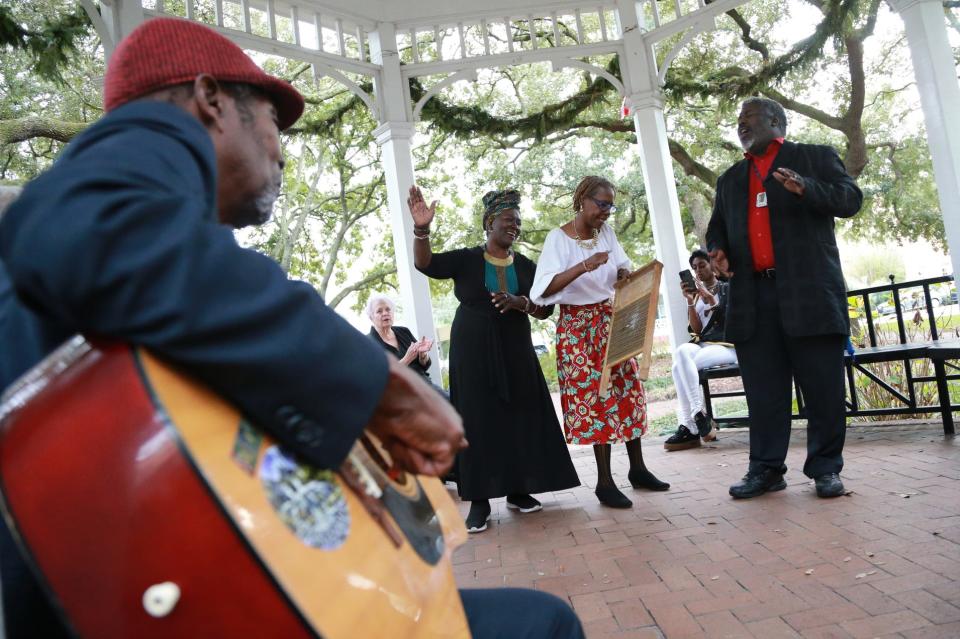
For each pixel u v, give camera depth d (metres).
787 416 4.52
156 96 0.98
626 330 4.32
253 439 0.77
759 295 4.50
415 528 1.04
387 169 7.46
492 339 4.71
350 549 0.81
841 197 4.17
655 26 7.61
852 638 2.31
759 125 4.42
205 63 1.01
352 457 1.00
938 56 5.84
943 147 5.80
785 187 4.17
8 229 0.73
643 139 7.58
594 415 4.70
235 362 0.74
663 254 7.44
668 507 4.48
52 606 0.66
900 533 3.29
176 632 0.66
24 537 0.67
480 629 1.09
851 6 9.30
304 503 0.78
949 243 5.88
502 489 4.61
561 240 4.77
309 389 0.79
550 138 16.52
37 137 12.37
